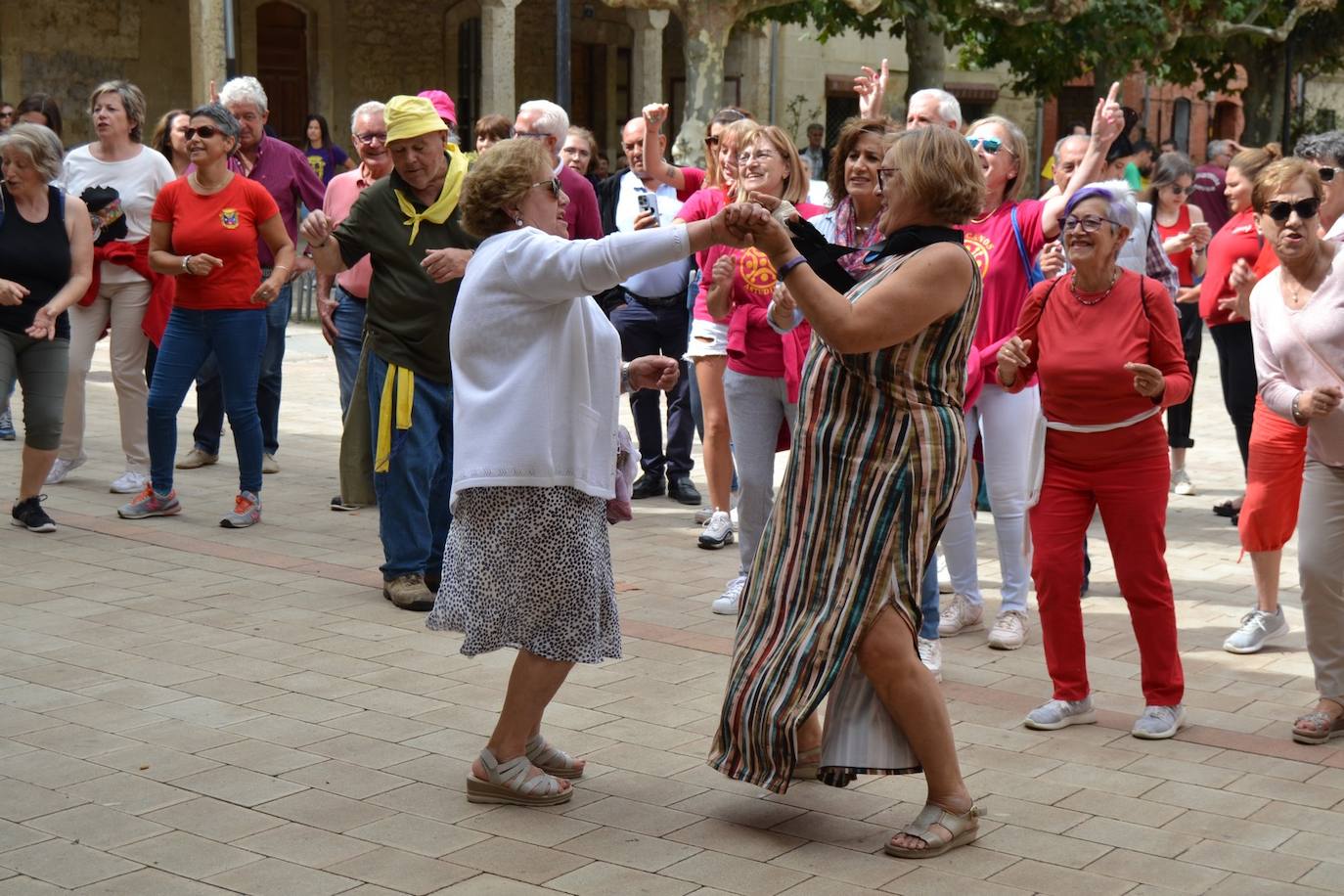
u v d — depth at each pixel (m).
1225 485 10.38
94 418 11.95
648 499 9.63
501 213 4.41
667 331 9.27
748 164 6.38
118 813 4.41
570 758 4.77
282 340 9.98
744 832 4.34
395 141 6.50
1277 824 4.46
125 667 5.83
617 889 3.94
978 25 22.55
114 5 25.72
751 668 4.24
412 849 4.18
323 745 5.00
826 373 4.19
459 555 4.48
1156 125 38.38
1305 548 5.24
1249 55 28.56
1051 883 4.02
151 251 8.15
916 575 4.14
